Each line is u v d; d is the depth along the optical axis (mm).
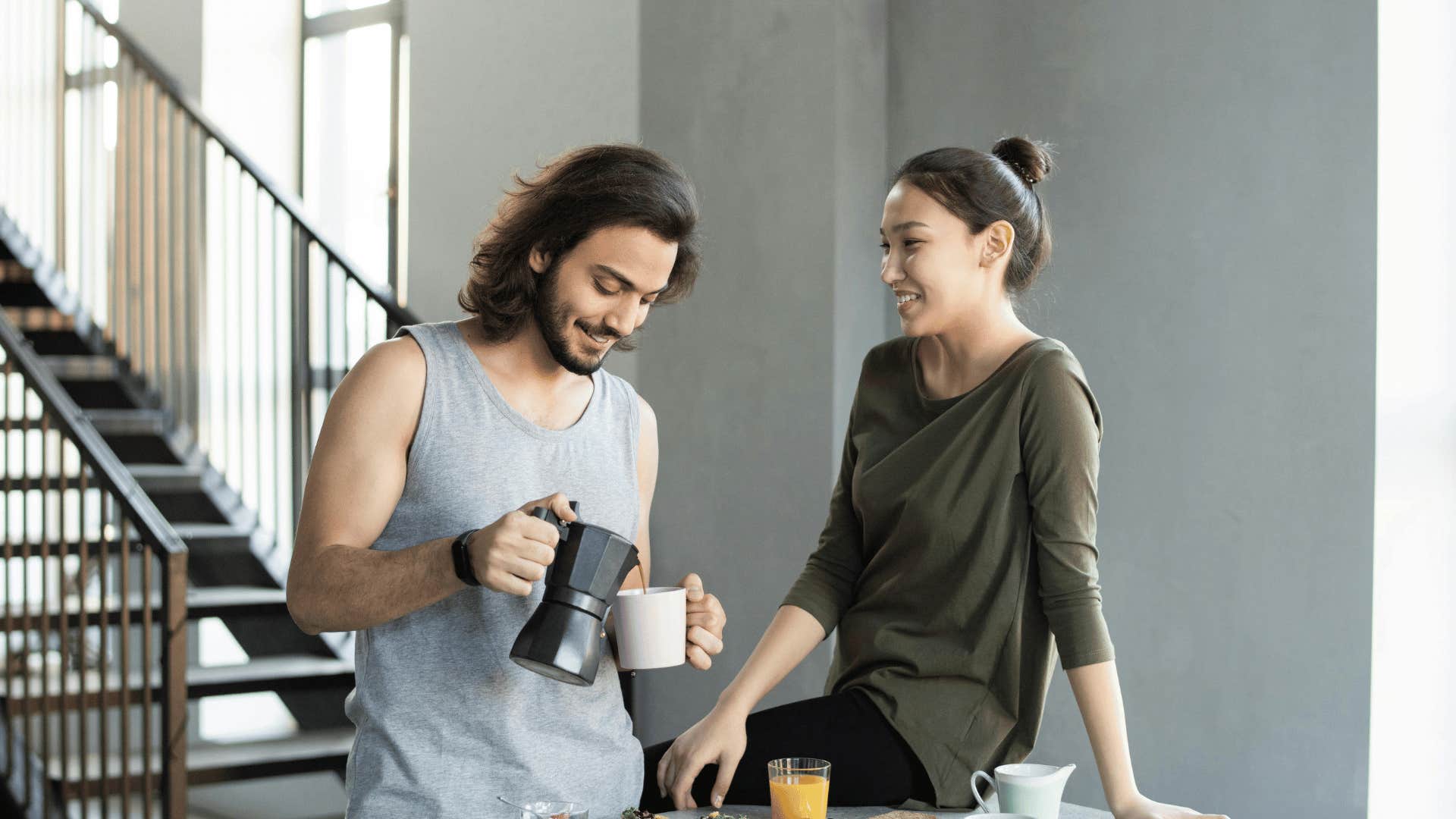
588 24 4180
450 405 1402
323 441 1374
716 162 3734
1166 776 2895
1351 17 2631
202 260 4668
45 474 3457
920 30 3436
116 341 5008
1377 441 2586
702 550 3754
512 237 1411
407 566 1271
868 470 1753
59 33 5359
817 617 1802
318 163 5504
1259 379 2764
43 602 3402
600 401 1524
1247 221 2791
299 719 4168
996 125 3264
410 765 1351
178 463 4684
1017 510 1644
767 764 1682
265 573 4242
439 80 4730
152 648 5219
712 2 3754
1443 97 2643
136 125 5289
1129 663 2965
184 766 3066
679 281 1510
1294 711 2695
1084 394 1625
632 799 1498
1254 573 2760
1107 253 3027
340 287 5305
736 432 3658
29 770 3318
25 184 6016
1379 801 2588
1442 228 2654
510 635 1399
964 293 1674
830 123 3428
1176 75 2916
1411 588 2629
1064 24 3127
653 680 3912
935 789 1637
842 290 3418
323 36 5500
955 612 1666
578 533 1329
